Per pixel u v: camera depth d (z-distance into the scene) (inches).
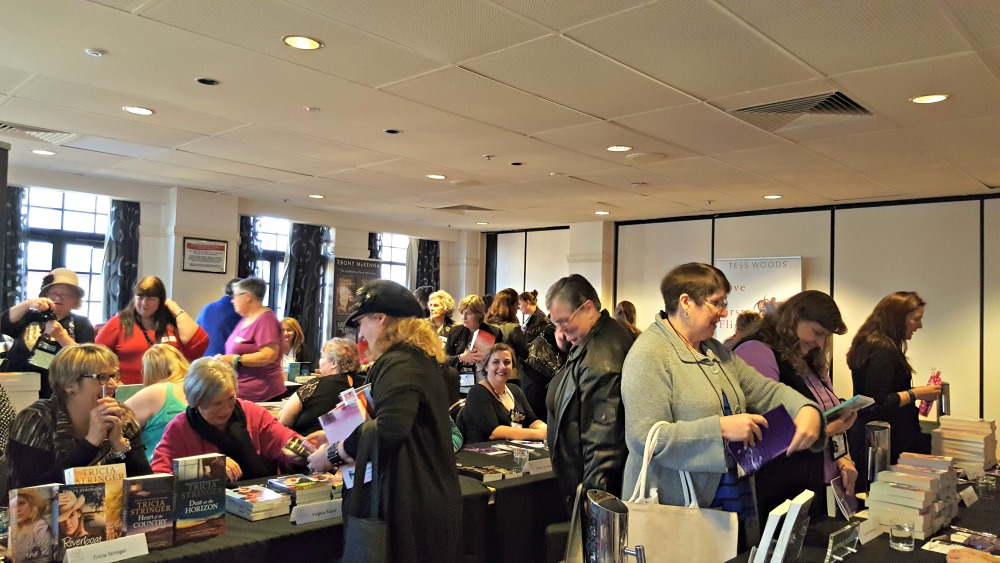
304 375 254.4
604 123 177.5
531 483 115.5
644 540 67.4
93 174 279.6
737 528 68.1
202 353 185.3
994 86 141.2
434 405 83.1
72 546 70.5
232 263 327.0
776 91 148.6
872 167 221.9
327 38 125.0
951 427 121.9
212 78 150.2
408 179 269.1
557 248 417.1
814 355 100.0
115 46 132.0
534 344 182.5
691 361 74.5
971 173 227.9
